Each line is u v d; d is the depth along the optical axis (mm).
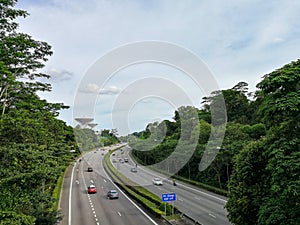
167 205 23891
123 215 24266
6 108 18891
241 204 14328
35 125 15141
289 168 10906
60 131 29406
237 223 14523
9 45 15086
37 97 22141
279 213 11477
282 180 11391
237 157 16266
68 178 41281
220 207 25859
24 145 13812
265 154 13609
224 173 33969
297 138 11719
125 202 28812
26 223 12305
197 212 24047
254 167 14938
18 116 14688
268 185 14109
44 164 14961
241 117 42656
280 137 12438
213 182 34281
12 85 17734
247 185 15016
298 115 11586
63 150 29109
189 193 30750
